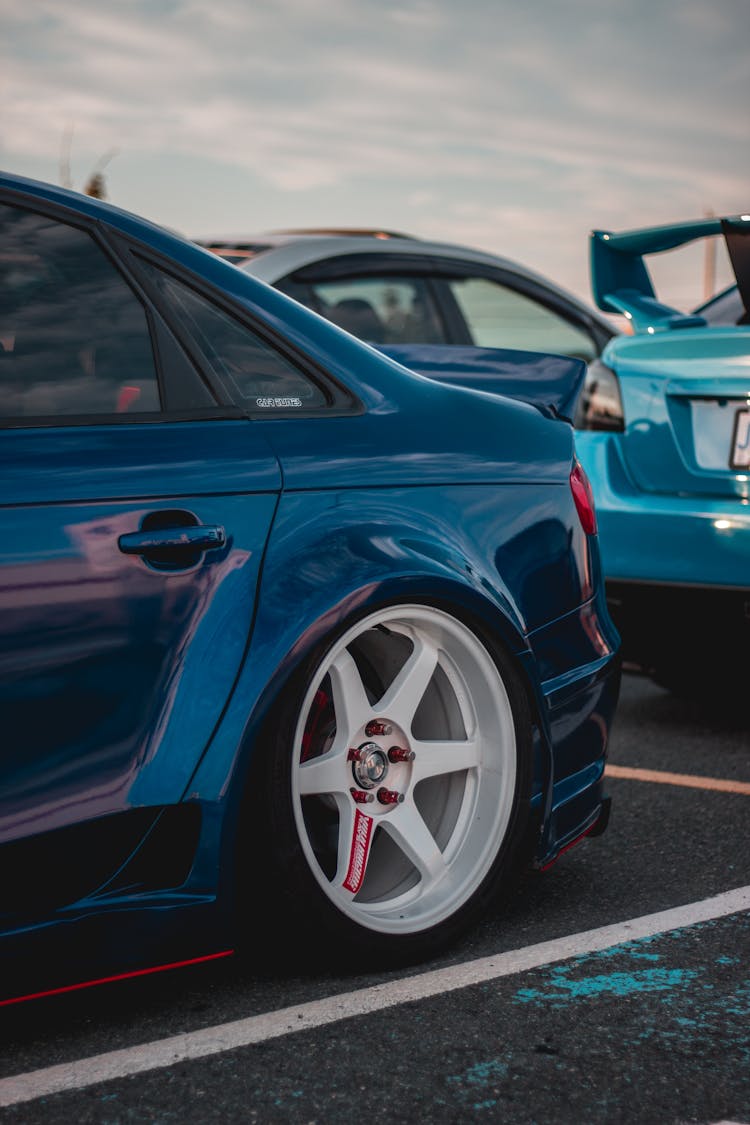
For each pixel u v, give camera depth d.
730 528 3.91
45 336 2.29
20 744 2.09
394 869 2.64
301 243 5.88
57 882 2.16
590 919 2.79
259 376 2.48
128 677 2.18
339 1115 1.98
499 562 2.65
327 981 2.47
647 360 4.21
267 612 2.31
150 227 2.52
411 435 2.61
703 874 3.07
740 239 3.96
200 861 2.26
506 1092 2.05
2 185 2.38
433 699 2.70
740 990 2.43
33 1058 2.16
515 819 2.67
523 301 6.56
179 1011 2.34
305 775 2.43
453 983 2.46
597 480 4.21
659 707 4.85
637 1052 2.18
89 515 2.16
